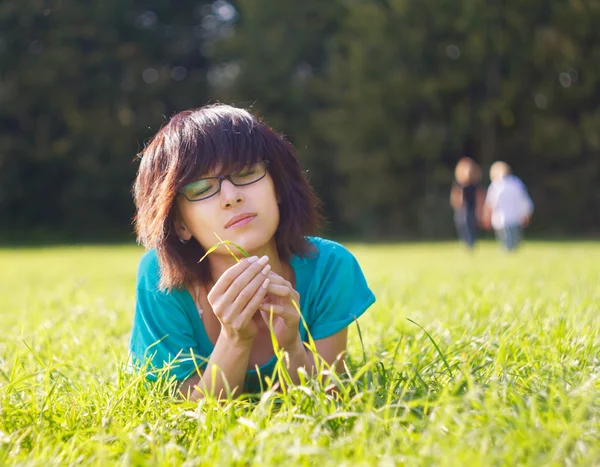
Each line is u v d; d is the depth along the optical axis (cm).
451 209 3003
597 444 167
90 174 3228
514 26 2800
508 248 1580
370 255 1498
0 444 187
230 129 215
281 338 226
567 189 2903
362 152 3031
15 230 3334
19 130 3328
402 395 199
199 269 234
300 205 233
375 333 347
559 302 371
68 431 196
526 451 164
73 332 372
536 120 2819
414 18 2909
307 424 182
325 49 3278
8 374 278
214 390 220
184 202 217
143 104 3341
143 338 245
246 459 165
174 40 3441
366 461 157
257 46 3250
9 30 3173
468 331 317
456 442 167
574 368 238
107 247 2589
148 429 198
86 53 3288
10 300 644
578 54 2766
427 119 3000
